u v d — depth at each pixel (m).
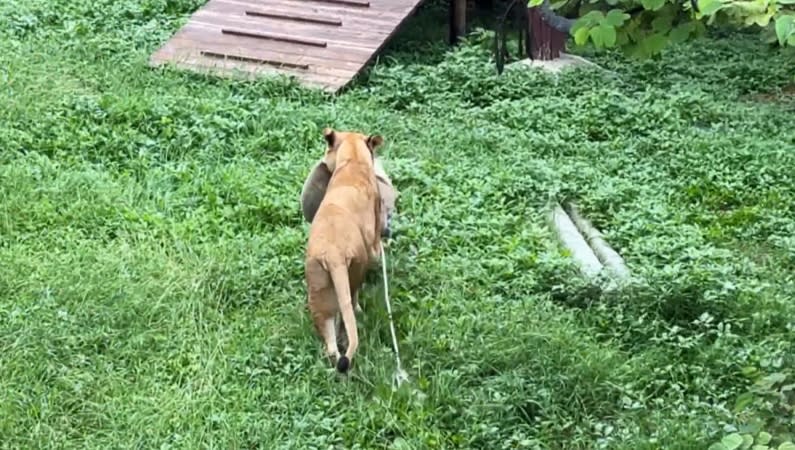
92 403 11.27
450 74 16.98
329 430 11.23
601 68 17.73
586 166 14.94
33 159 13.91
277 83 16.08
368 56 16.69
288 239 12.94
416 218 13.46
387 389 11.47
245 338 11.89
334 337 11.60
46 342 11.65
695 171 15.07
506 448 11.22
